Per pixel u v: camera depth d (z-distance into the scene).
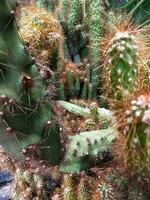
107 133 1.21
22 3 1.69
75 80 1.52
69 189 1.26
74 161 1.20
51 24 1.41
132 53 1.11
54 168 1.24
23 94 1.05
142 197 1.16
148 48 1.23
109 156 1.20
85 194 1.23
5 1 0.99
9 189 1.69
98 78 1.51
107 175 1.20
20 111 1.06
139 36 1.22
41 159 1.17
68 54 1.63
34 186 1.41
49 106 1.13
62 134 1.18
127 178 1.15
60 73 1.49
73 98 1.53
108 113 1.34
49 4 1.72
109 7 1.80
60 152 1.19
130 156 0.99
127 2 2.02
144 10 1.90
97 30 1.51
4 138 1.10
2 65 1.01
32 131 1.11
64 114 1.37
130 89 1.09
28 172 1.38
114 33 1.19
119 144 1.03
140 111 0.93
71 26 1.59
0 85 1.02
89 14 1.53
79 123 1.36
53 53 1.43
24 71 1.06
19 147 1.11
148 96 0.96
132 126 0.95
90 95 1.53
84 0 1.54
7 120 1.05
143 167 0.97
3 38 1.01
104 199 1.15
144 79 1.09
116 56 1.11
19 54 1.04
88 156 1.19
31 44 1.38
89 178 1.24
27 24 1.40
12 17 1.01
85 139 1.20
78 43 1.63
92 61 1.52
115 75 1.12
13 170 1.45
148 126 0.91
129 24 1.24
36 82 1.08
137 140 0.94
